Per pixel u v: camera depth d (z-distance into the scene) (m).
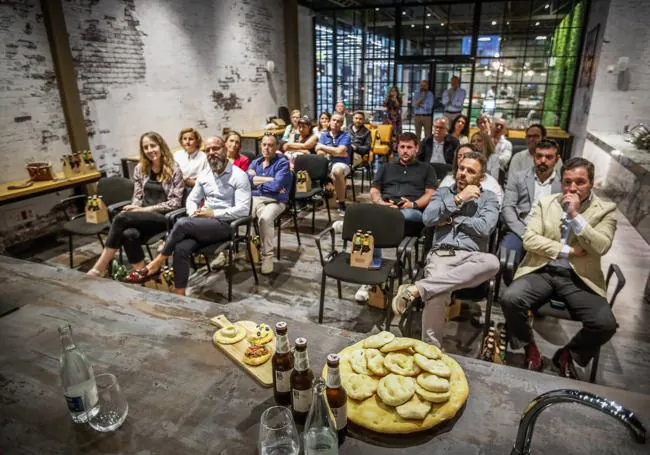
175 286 2.83
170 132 5.77
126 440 0.98
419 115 7.81
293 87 8.43
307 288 3.14
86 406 1.03
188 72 5.95
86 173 4.24
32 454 0.95
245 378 1.19
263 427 0.89
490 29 7.76
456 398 1.03
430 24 8.09
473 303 2.88
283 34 8.11
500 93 8.09
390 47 8.54
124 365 1.24
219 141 2.99
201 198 3.19
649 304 2.88
